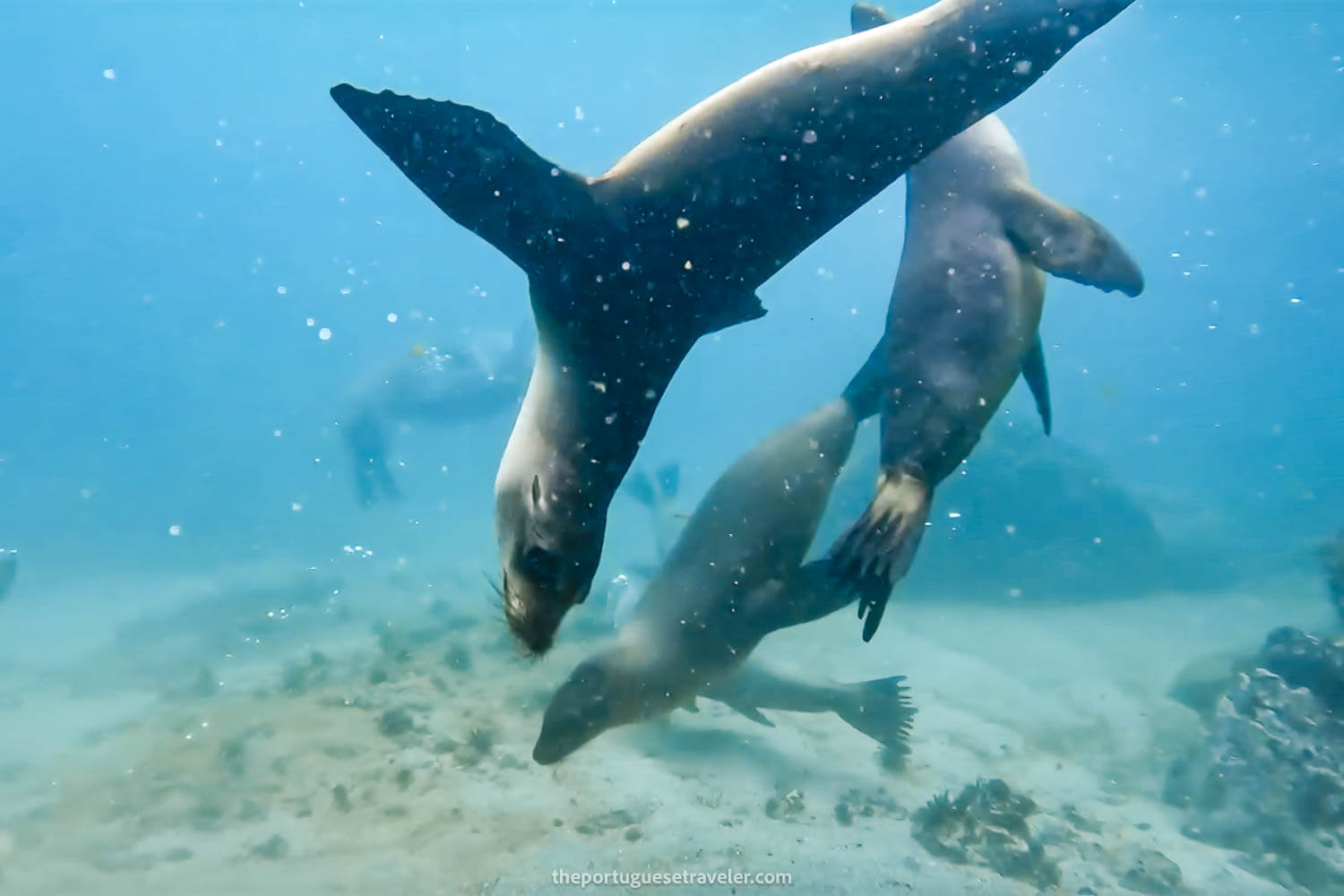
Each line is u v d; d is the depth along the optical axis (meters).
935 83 2.85
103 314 80.31
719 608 4.81
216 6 44.50
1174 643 12.20
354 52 54.97
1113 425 52.09
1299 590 15.62
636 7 42.66
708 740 8.26
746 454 4.87
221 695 9.83
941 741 8.69
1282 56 44.03
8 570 16.36
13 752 8.52
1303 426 56.41
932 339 3.84
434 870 5.76
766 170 2.79
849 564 3.62
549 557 2.59
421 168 2.54
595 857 5.89
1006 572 14.73
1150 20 38.19
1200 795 7.44
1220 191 73.38
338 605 14.59
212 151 76.94
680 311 2.81
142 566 20.92
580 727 4.81
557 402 2.67
